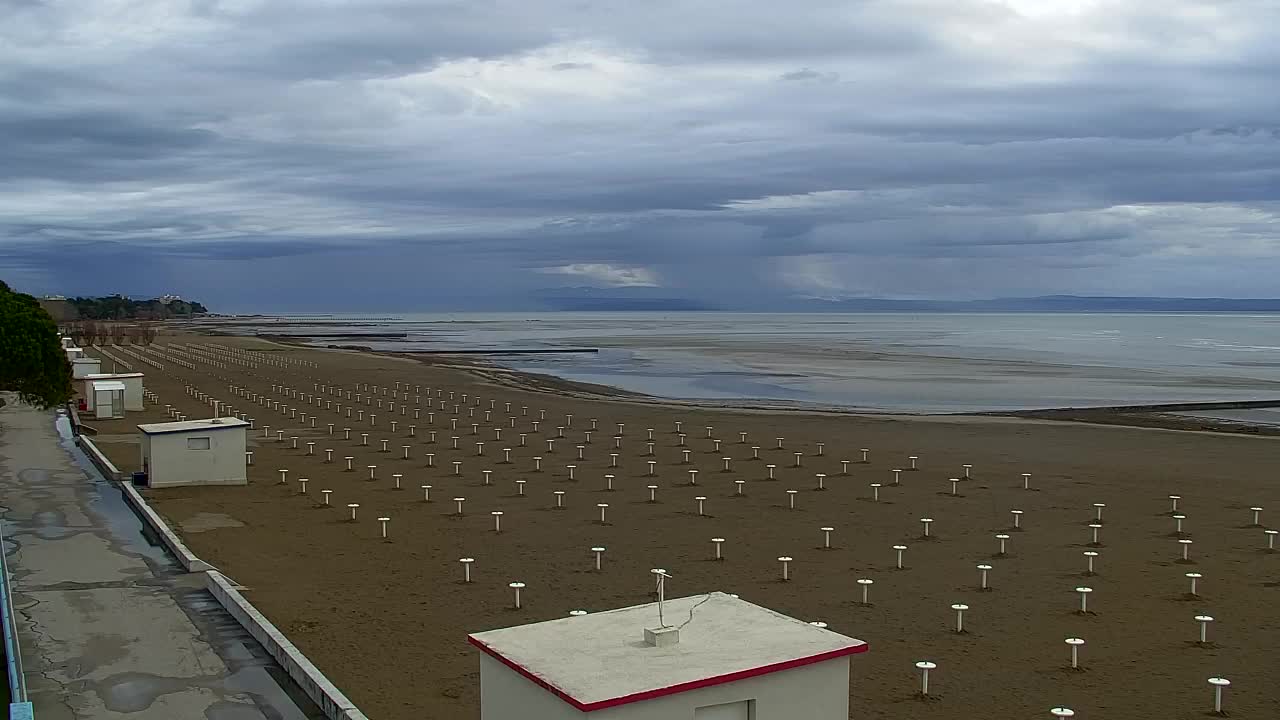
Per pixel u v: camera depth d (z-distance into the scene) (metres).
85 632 28.45
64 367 53.12
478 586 33.59
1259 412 89.19
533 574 35.16
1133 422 80.25
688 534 41.34
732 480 53.94
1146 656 26.89
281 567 35.78
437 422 78.88
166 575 34.59
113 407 78.88
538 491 50.84
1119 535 41.00
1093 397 106.25
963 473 55.78
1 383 50.06
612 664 17.44
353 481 53.47
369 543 39.62
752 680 17.12
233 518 43.84
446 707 23.25
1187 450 64.31
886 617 30.27
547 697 16.70
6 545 38.78
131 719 22.47
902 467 57.88
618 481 53.78
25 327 50.41
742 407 91.81
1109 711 23.25
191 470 51.16
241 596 31.55
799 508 46.56
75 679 24.88
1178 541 39.91
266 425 76.25
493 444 67.31
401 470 57.06
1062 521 43.62
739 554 37.97
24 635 28.12
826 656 17.83
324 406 89.38
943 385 121.44
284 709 23.17
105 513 44.94
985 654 27.02
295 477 54.50
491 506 47.06
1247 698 24.02
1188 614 30.61
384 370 132.75
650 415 84.06
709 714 16.89
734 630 19.20
